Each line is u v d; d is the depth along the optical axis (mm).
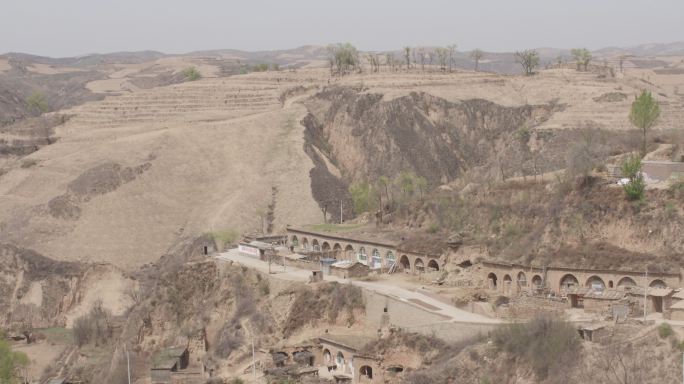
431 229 152875
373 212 190875
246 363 127000
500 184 155500
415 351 112000
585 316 107938
